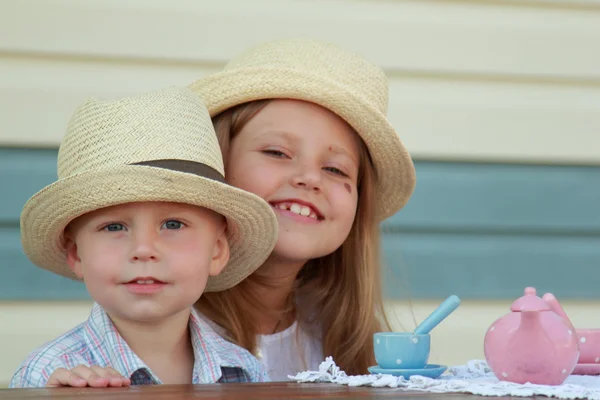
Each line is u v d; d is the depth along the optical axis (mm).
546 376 1887
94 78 3695
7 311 3551
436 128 4008
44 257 2396
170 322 2330
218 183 2205
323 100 2750
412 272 3951
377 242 3115
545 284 4086
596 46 4156
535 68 4102
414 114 3988
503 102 4082
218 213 2354
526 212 4082
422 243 3986
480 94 4066
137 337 2316
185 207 2213
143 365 2246
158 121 2266
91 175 2123
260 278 2846
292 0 3898
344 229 2834
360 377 1964
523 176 4094
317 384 1971
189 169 2230
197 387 1861
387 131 2859
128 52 3729
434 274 3979
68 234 2314
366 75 2947
